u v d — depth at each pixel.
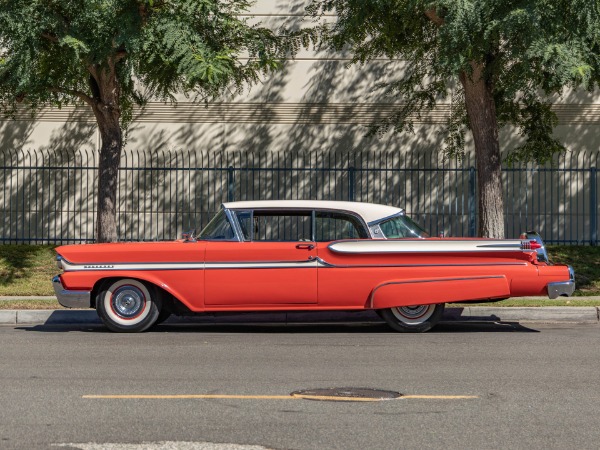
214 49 17.62
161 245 13.00
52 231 24.88
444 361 10.30
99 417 7.38
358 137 25.02
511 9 15.52
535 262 12.95
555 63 15.34
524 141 24.95
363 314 14.77
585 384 8.86
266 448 6.39
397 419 7.31
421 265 12.91
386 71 24.95
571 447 6.45
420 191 25.00
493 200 18.03
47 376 9.29
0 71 17.08
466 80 18.03
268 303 12.92
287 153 25.00
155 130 24.86
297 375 9.34
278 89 24.89
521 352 11.03
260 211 13.09
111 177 19.31
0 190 24.91
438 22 17.11
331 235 13.12
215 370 9.66
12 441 6.59
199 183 24.81
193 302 12.91
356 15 18.03
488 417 7.39
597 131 25.09
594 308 14.95
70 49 17.06
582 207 24.55
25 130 24.97
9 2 16.59
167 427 7.03
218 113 24.88
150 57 16.78
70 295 13.02
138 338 12.45
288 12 24.53
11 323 14.70
